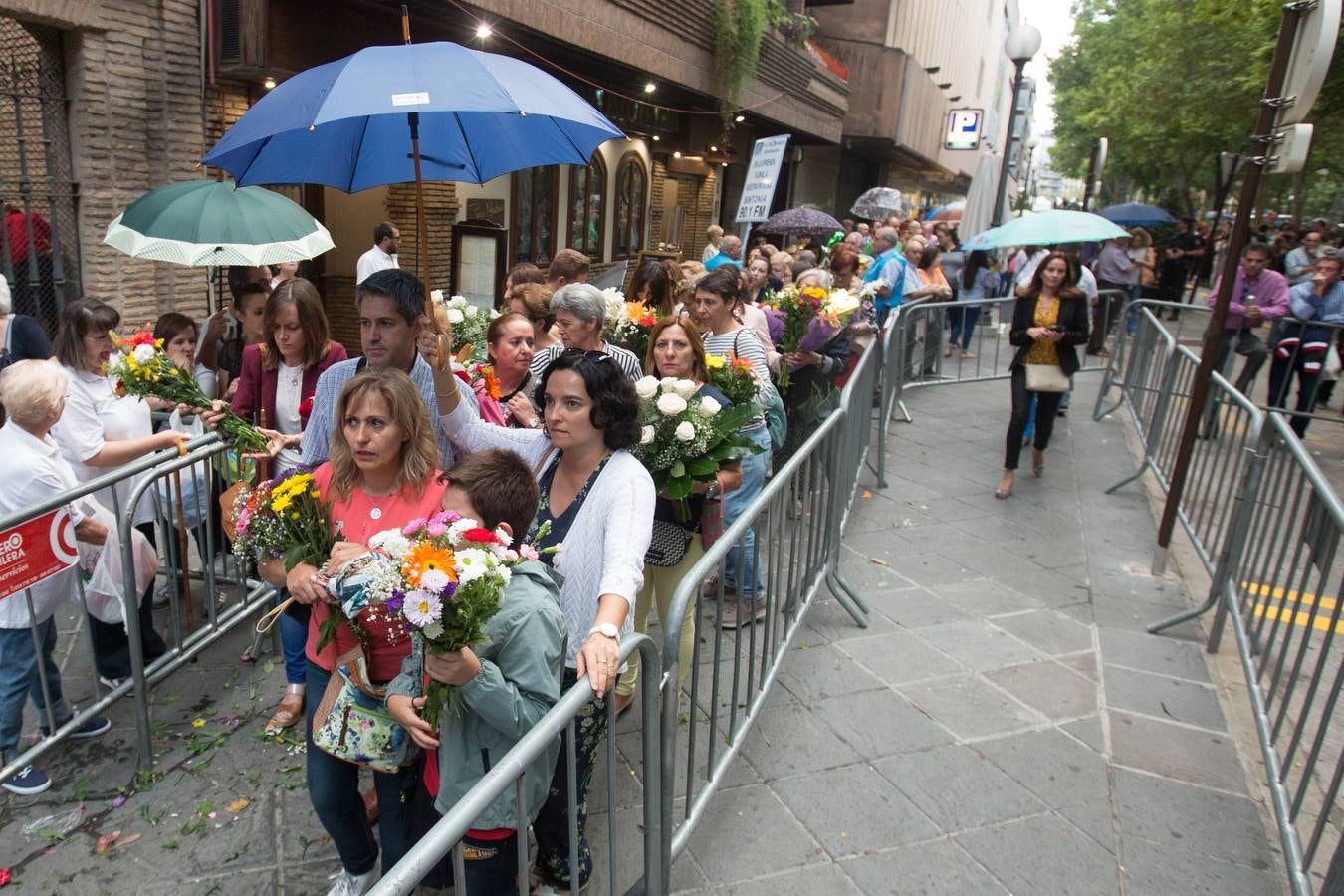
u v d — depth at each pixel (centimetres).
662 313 518
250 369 393
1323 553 323
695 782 324
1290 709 389
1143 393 826
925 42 3017
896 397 861
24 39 630
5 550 294
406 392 250
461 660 191
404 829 253
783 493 340
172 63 710
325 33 767
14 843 295
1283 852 285
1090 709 383
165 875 283
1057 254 636
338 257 1065
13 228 644
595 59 1008
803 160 2320
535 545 250
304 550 238
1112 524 612
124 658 377
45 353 470
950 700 386
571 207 1315
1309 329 841
